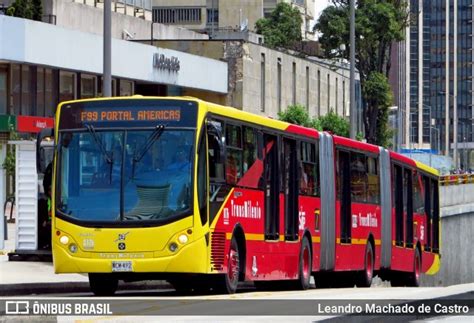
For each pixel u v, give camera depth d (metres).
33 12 84.56
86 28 95.06
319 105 117.38
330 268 43.09
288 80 107.19
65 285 35.97
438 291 31.50
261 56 99.75
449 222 97.25
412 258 56.38
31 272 39.06
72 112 31.98
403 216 54.44
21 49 67.56
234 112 33.72
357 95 134.25
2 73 70.94
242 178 34.03
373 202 49.31
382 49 124.12
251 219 34.66
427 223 60.16
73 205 31.44
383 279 56.78
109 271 30.97
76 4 93.19
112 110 31.75
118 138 31.55
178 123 31.39
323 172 42.56
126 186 31.22
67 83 76.75
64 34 72.06
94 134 31.69
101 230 31.09
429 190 60.62
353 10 68.38
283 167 37.91
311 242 40.72
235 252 33.38
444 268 95.25
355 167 46.69
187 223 30.84
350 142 46.22
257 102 98.81
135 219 30.97
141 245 30.88
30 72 72.88
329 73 121.50
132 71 78.06
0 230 45.00
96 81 79.88
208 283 33.06
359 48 123.12
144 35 105.06
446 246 96.25
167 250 30.83
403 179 54.69
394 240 52.84
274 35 149.00
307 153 40.75
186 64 86.62
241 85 95.31
